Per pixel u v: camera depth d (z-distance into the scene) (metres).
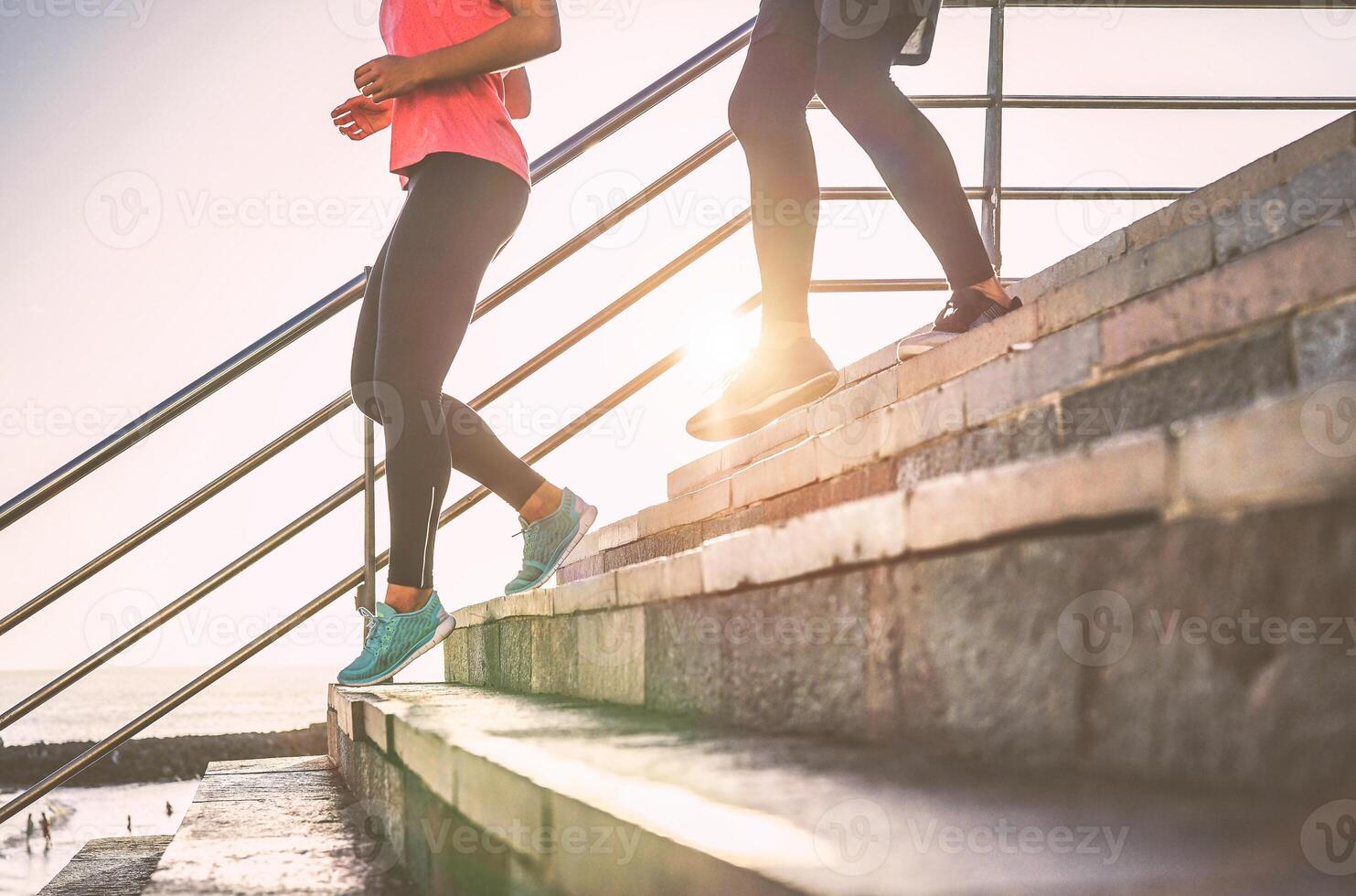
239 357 2.43
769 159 1.90
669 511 2.02
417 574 1.96
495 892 0.86
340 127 2.15
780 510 1.54
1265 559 0.44
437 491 1.91
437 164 1.87
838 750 0.74
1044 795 0.52
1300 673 0.43
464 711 1.29
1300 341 0.69
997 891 0.39
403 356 1.83
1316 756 0.42
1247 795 0.45
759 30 1.95
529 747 0.86
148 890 0.97
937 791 0.56
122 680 130.00
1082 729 0.55
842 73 1.89
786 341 1.93
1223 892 0.36
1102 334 0.98
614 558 2.45
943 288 2.83
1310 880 0.36
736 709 0.99
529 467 2.18
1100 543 0.54
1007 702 0.61
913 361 1.61
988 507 0.63
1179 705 0.49
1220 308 0.83
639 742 0.85
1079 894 0.39
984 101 2.82
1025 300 1.97
